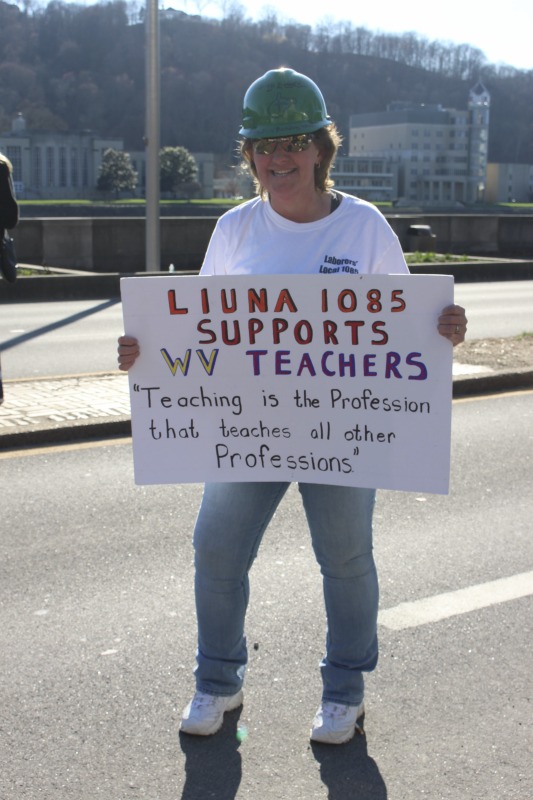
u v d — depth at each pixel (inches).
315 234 119.4
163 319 121.8
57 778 116.4
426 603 170.2
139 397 124.0
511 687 140.6
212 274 127.3
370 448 121.1
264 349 121.0
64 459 260.2
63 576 181.0
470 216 1109.1
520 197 6904.5
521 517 221.3
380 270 120.3
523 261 921.5
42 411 295.7
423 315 117.6
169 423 124.1
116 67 6889.8
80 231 838.5
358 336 119.1
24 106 6510.8
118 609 166.2
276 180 115.9
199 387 122.8
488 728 129.3
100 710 132.4
